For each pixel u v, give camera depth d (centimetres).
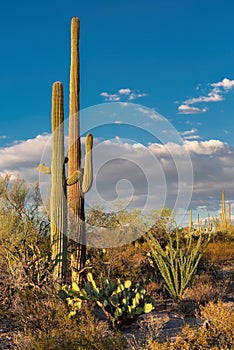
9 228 857
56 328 583
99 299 693
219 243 1673
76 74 955
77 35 969
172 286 902
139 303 675
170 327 675
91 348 514
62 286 761
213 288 870
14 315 680
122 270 959
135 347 544
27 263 833
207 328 531
